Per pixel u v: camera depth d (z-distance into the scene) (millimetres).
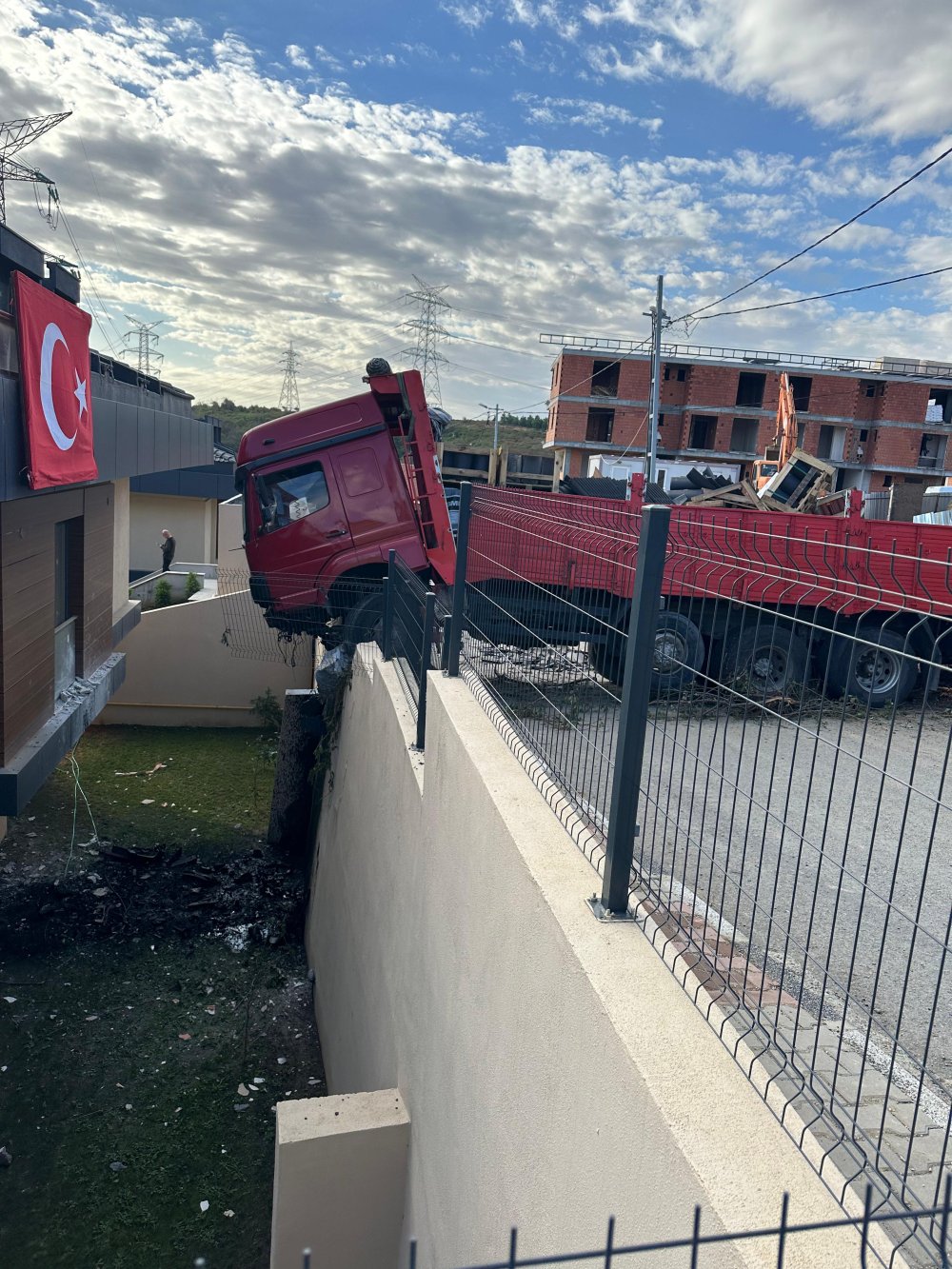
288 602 10312
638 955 2430
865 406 49469
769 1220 1615
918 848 4652
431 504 10148
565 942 2488
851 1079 2600
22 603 7598
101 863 10766
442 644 5195
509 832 3082
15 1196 5938
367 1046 6012
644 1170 1934
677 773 5148
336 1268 4633
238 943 9531
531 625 3812
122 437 10344
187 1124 6766
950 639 7367
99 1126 6637
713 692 2422
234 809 12906
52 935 9148
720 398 47781
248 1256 5629
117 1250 5598
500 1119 3004
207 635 16719
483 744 3852
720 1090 1947
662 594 2559
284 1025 8258
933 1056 2814
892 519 15062
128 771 14180
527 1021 2789
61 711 8906
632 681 2549
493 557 4430
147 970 8836
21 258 6594
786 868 4250
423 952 4516
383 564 10172
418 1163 4297
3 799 7016
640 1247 1147
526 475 32281
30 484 6750
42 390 6973
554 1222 2422
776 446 17922
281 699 17016
